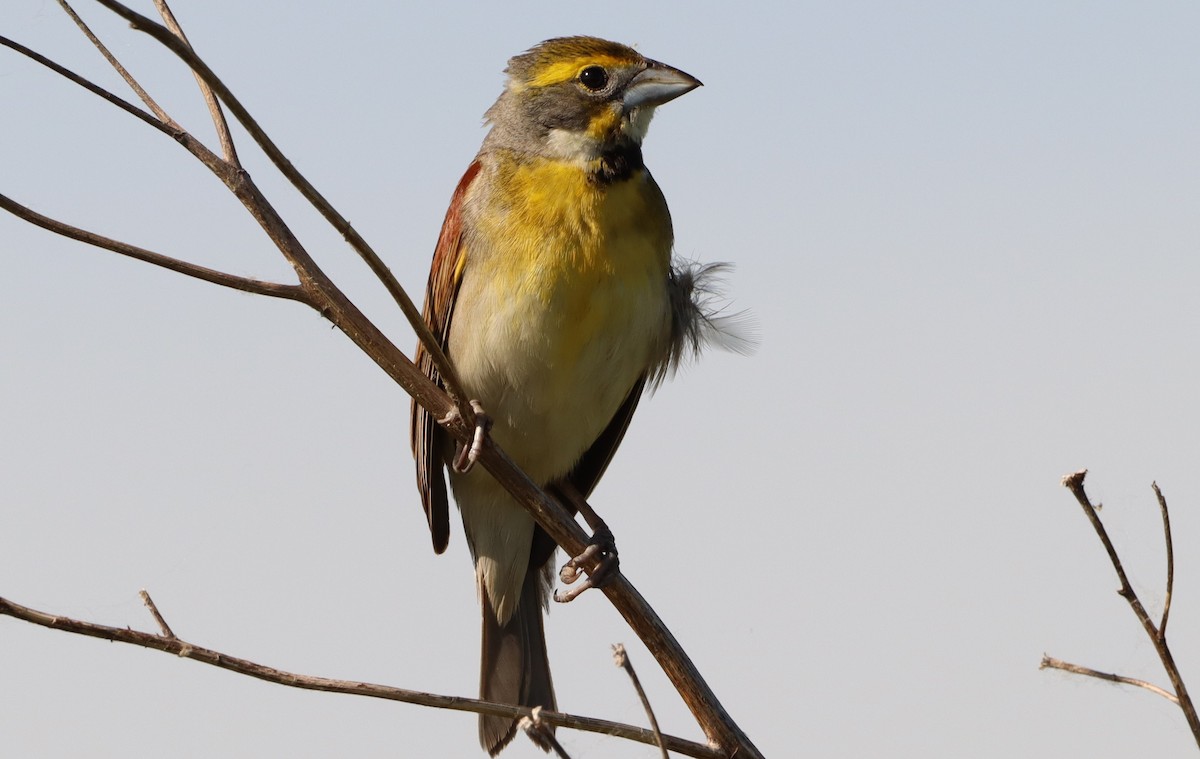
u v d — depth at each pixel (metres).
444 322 10.31
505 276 9.84
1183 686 5.41
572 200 9.84
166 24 7.15
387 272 6.84
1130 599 5.45
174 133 7.20
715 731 7.50
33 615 5.91
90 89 6.96
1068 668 5.72
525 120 10.17
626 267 9.91
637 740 6.76
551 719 6.55
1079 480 5.45
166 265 7.09
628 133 10.01
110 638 6.03
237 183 7.32
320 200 6.26
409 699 6.43
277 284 7.49
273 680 6.27
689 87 9.98
